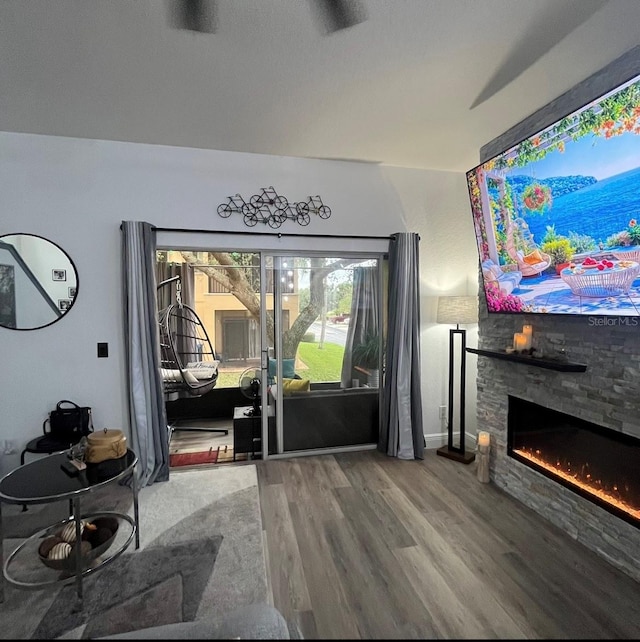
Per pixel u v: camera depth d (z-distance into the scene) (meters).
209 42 1.79
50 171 2.82
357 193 3.37
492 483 2.88
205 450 3.61
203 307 6.44
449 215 3.58
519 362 2.44
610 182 1.72
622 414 1.91
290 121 2.60
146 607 1.71
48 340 2.86
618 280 1.75
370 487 2.81
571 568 1.94
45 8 1.57
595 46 1.84
